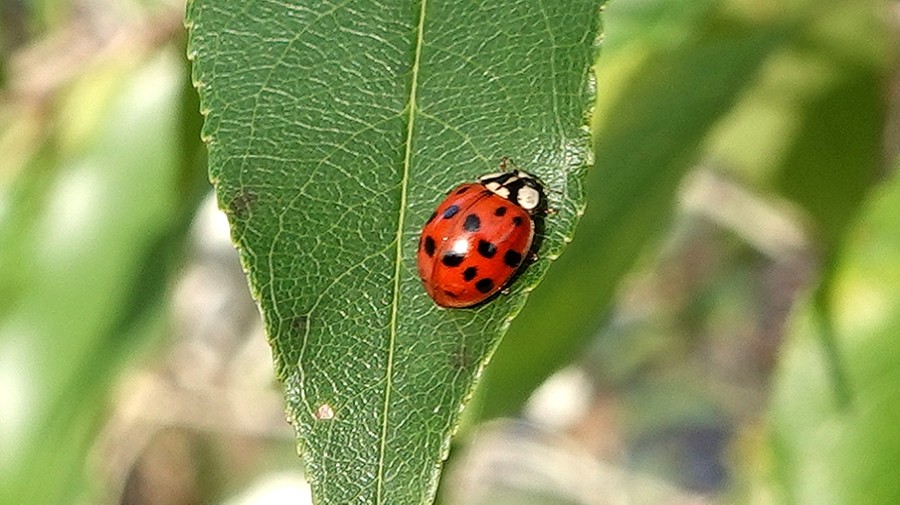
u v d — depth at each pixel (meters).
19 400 0.13
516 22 0.08
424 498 0.08
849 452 0.10
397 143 0.08
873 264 0.10
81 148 0.13
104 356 0.13
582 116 0.08
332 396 0.08
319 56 0.08
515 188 0.08
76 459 0.13
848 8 0.14
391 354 0.08
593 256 0.12
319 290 0.08
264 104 0.08
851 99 0.14
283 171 0.08
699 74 0.12
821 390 0.10
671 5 0.11
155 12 0.14
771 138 0.14
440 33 0.08
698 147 0.12
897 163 0.10
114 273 0.13
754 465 0.11
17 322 0.13
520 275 0.08
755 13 0.12
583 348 0.13
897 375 0.10
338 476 0.08
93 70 0.14
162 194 0.13
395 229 0.08
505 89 0.08
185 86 0.12
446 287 0.08
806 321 0.10
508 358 0.12
